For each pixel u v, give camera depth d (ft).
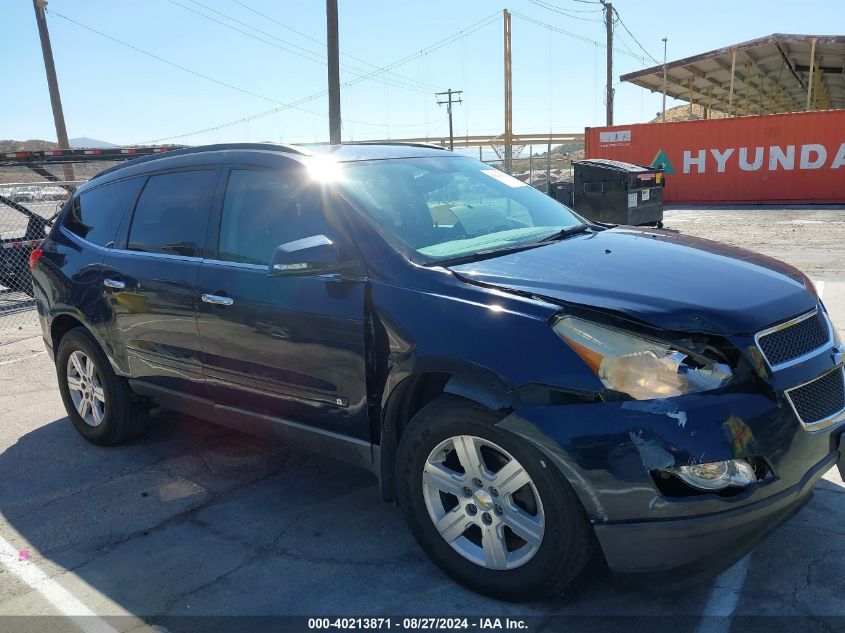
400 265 10.02
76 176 63.41
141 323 13.52
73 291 14.99
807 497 8.89
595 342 8.24
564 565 8.53
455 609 9.24
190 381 13.01
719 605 8.98
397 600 9.52
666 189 79.05
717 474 7.86
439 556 9.80
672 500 7.84
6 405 18.90
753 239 44.86
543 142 156.15
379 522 11.67
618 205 48.37
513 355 8.52
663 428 7.83
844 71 111.86
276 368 11.32
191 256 12.70
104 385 14.97
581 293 8.80
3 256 37.17
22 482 13.98
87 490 13.47
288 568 10.45
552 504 8.39
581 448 8.04
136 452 15.21
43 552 11.28
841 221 54.19
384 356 9.85
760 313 8.61
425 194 12.10
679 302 8.52
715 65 107.34
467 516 9.37
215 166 12.85
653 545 8.01
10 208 39.86
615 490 7.96
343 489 12.96
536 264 9.91
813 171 71.56
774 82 127.85
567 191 52.24
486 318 8.91
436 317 9.29
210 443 15.51
